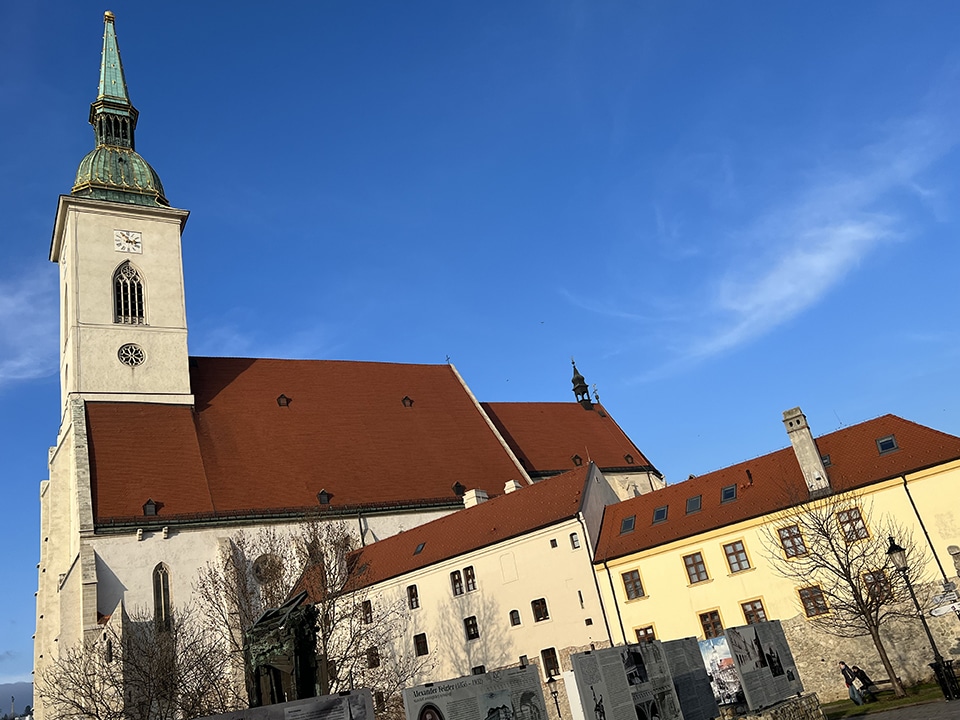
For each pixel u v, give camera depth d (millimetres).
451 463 81812
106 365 71875
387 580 67250
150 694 47594
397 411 86000
